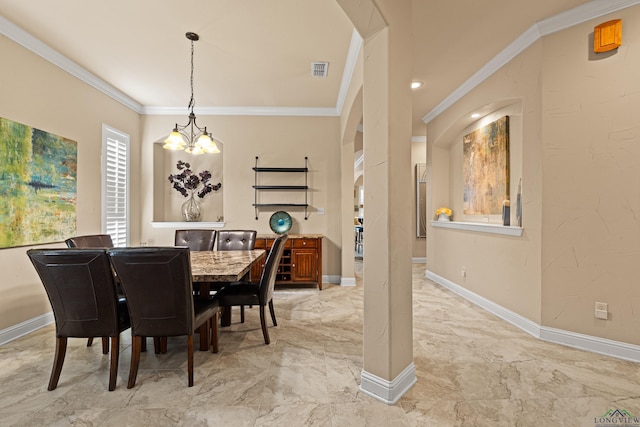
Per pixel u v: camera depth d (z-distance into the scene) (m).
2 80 2.54
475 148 3.88
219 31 2.70
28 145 2.75
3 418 1.57
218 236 3.71
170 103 4.41
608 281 2.25
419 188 6.51
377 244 1.73
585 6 2.25
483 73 3.25
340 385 1.87
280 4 2.35
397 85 1.73
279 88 3.91
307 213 4.74
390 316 1.68
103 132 3.76
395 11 1.72
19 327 2.65
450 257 4.18
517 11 2.34
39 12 2.44
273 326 2.90
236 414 1.61
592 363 2.12
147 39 2.82
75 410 1.64
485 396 1.75
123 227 4.17
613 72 2.22
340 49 3.00
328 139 4.74
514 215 3.13
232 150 4.66
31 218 2.78
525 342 2.48
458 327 2.81
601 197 2.27
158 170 4.71
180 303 1.82
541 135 2.52
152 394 1.79
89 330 1.83
